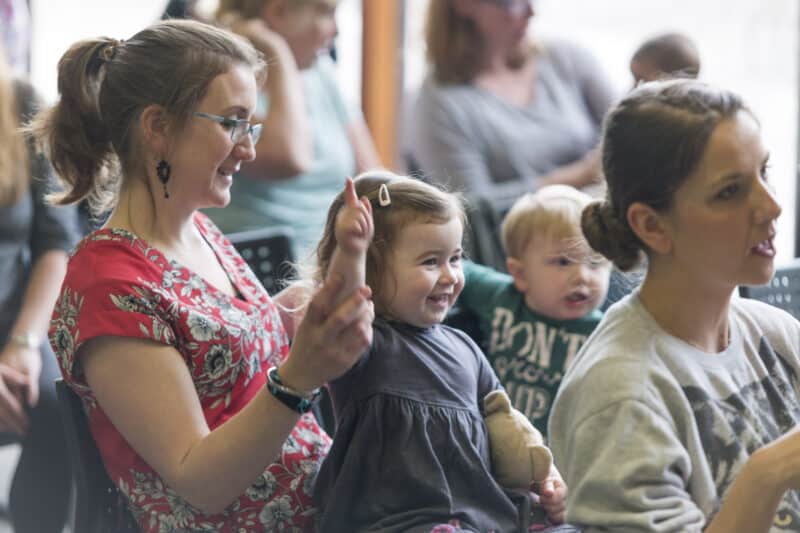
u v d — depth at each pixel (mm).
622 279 4336
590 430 2773
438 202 3311
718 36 8375
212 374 3295
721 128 2760
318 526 3309
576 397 2848
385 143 8180
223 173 3352
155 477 3328
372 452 3211
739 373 2938
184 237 3479
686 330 2902
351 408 3252
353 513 3225
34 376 4996
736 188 2773
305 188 5855
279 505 3375
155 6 7758
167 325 3211
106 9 7664
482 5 6383
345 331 2779
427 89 6559
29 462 4965
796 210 7004
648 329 2857
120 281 3193
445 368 3326
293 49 5875
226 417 3334
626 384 2766
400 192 3322
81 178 3496
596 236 3023
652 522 2662
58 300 3297
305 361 2842
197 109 3256
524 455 3281
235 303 3436
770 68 8320
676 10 8391
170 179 3326
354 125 6262
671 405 2781
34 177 5074
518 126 6508
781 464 2617
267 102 5621
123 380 3145
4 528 5824
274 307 3637
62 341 3256
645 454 2697
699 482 2777
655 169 2812
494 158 6473
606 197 3012
